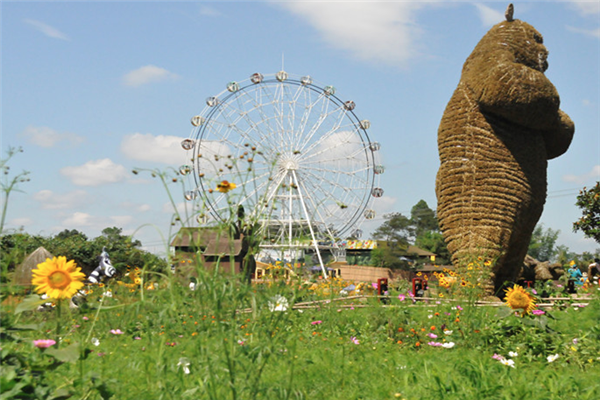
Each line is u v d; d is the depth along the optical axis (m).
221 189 3.82
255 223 3.94
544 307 9.66
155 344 5.98
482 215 11.44
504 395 4.52
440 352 6.62
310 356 6.01
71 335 6.32
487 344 6.73
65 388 4.09
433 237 63.97
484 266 10.73
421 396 4.64
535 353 6.36
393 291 9.38
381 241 57.19
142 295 3.82
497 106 11.42
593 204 24.39
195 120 30.78
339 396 4.77
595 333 6.65
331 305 8.72
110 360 5.79
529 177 11.63
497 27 12.48
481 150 11.66
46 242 22.16
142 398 4.38
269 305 4.43
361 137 34.03
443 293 10.05
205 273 3.59
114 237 24.16
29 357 3.91
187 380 4.52
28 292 5.04
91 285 10.96
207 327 4.25
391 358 6.10
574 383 4.97
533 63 12.16
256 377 3.72
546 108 11.37
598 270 18.88
